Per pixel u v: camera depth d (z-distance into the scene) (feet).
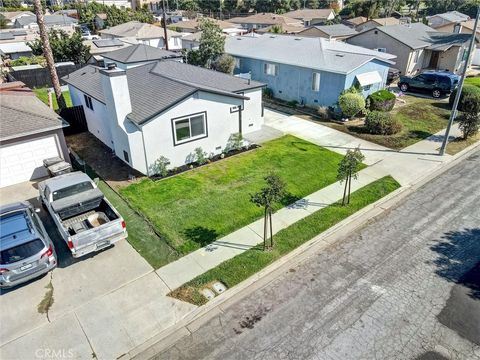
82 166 55.16
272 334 27.63
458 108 79.77
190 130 53.42
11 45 161.79
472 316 28.89
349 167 41.42
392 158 57.00
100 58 112.47
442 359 25.45
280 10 285.43
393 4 259.39
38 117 52.11
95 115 63.21
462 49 110.11
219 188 48.19
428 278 32.89
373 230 40.04
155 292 31.48
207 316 29.37
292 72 85.46
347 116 73.56
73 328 28.22
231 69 99.66
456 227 40.16
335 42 96.12
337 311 29.55
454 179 50.96
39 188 44.09
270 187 34.58
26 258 30.86
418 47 108.06
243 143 60.90
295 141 63.82
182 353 26.32
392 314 29.14
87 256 35.86
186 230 39.68
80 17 263.08
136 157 50.39
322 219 41.50
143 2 366.63
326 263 35.09
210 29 102.27
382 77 82.84
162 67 67.67
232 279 32.76
